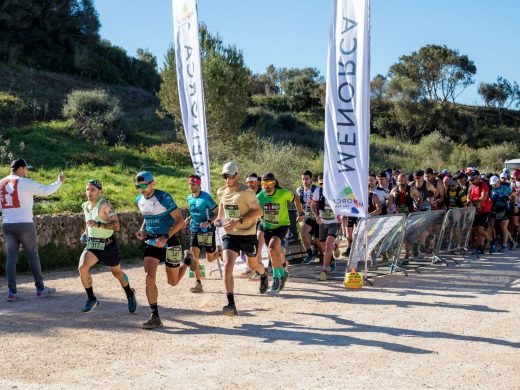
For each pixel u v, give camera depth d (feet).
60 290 31.60
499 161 179.01
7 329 23.22
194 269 30.63
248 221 26.17
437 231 41.91
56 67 140.15
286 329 23.30
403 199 43.42
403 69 273.13
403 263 39.04
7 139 81.15
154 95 150.92
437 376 17.80
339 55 31.94
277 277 30.86
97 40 161.58
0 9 139.13
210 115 100.68
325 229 35.17
